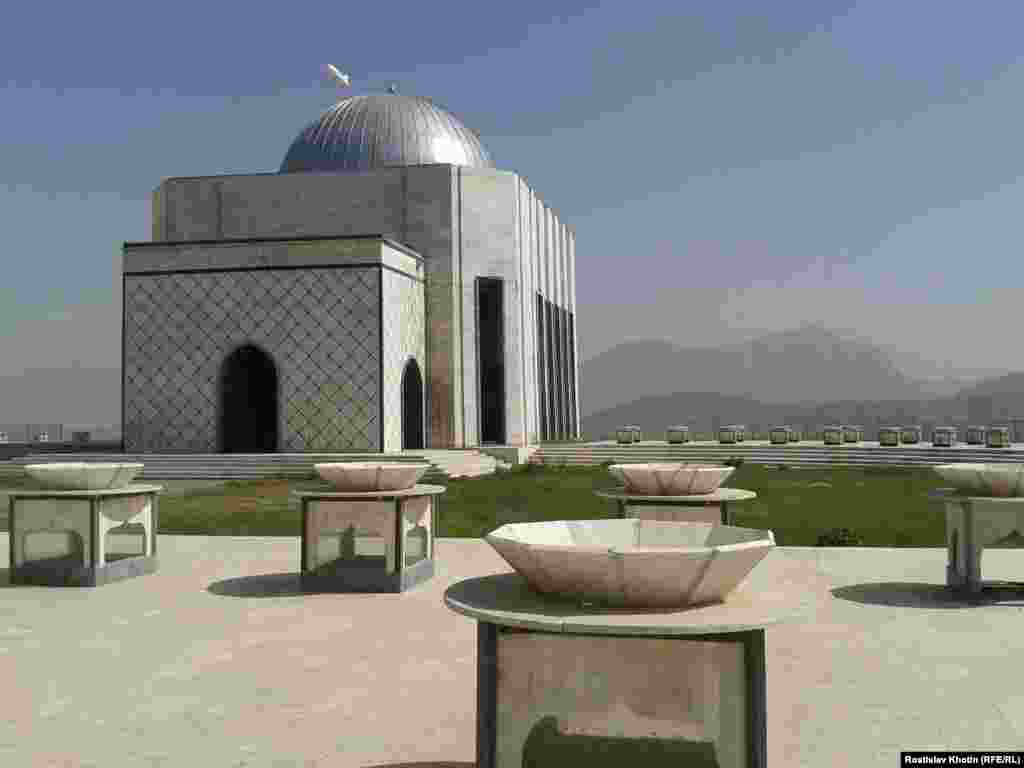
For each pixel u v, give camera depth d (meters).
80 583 11.80
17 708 6.68
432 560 12.48
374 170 41.31
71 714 6.53
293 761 5.58
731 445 39.12
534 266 46.59
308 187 41.47
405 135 44.94
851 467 34.34
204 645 8.59
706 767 4.28
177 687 7.20
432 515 12.62
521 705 4.36
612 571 4.12
